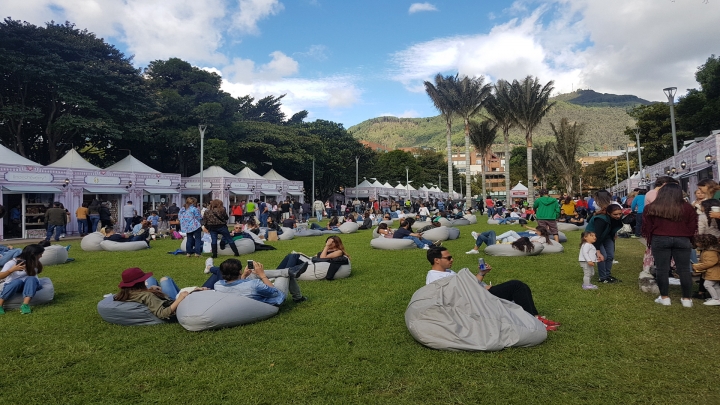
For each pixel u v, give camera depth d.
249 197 36.09
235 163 45.88
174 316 5.72
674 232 6.03
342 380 3.95
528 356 4.36
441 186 97.50
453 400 3.54
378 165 78.38
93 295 7.70
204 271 9.76
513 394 3.62
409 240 13.25
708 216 6.59
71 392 3.84
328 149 56.50
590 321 5.51
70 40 34.69
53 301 7.23
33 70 30.06
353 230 20.69
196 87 51.41
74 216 23.78
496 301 4.79
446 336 4.53
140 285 5.84
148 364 4.40
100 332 5.45
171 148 43.78
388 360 4.36
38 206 22.31
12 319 6.09
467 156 42.62
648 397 3.52
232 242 12.52
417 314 4.80
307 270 8.48
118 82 36.16
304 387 3.82
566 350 4.52
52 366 4.39
